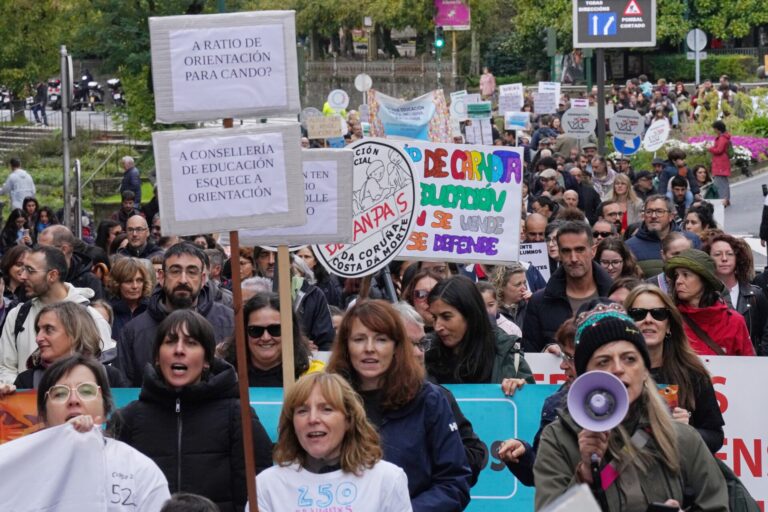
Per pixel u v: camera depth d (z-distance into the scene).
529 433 10.24
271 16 8.27
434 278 11.89
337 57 100.12
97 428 7.48
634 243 17.25
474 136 35.31
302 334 10.27
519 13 90.00
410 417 8.38
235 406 8.60
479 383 10.33
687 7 88.75
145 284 13.98
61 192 50.19
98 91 76.62
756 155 54.38
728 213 42.28
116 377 10.62
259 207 8.17
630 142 38.81
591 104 58.50
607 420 6.76
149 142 54.56
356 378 8.48
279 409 9.91
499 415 10.24
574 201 23.36
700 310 11.27
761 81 88.19
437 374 10.41
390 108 26.50
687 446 7.31
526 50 92.31
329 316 13.36
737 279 14.24
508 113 46.38
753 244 31.78
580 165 34.53
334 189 9.49
